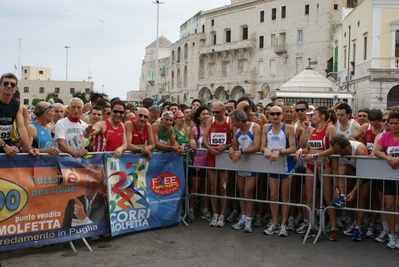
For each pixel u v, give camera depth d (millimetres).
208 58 77812
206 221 9156
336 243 7691
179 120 9055
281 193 8242
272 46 66750
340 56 50000
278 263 6586
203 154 8992
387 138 7500
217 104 8633
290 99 29219
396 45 36500
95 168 7340
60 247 7172
